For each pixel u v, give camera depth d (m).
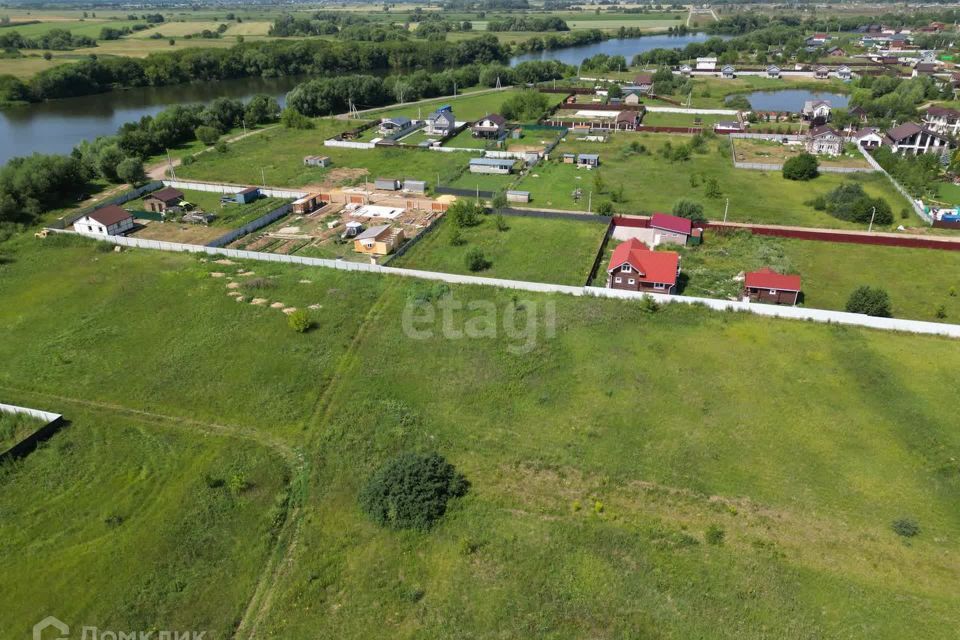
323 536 32.28
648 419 39.62
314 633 27.61
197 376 44.50
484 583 29.48
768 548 30.72
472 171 92.44
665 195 82.00
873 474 35.03
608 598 28.47
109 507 33.88
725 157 100.06
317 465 36.66
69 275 59.38
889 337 47.44
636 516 32.84
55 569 30.47
